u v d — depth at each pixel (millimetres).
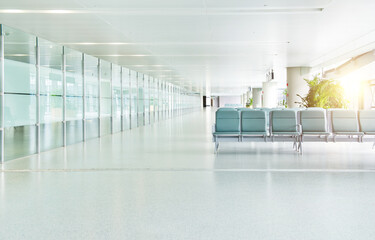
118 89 19406
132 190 5266
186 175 6355
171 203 4543
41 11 7895
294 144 10219
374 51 14609
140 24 9508
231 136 9211
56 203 4602
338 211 4164
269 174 6383
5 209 4352
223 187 5402
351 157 8445
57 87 15609
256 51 14727
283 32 10938
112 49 13414
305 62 18719
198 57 16250
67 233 3500
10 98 15922
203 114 41719
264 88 28297
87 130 16125
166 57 16016
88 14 8266
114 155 9047
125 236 3404
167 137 13961
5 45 11297
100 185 5617
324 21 9508
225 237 3352
